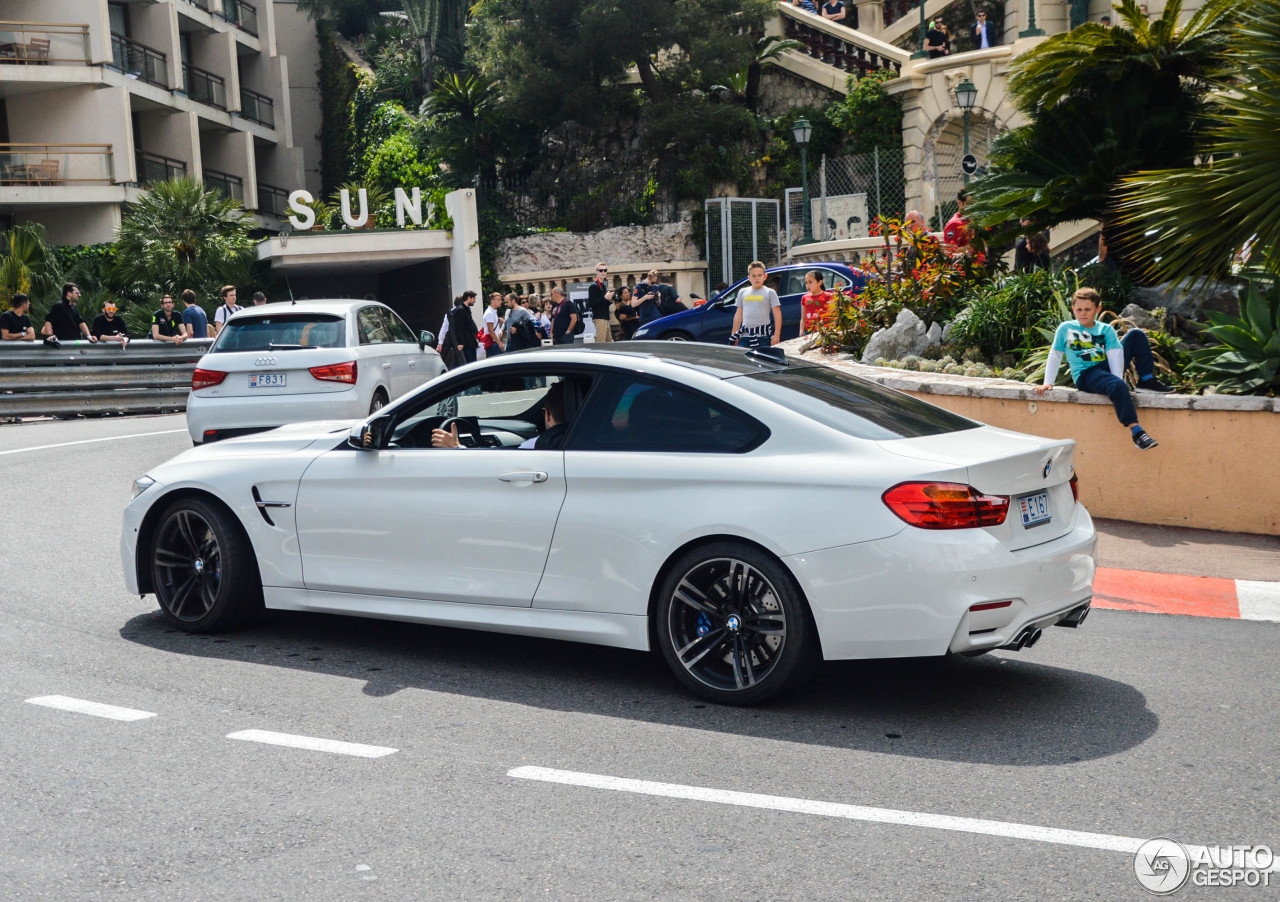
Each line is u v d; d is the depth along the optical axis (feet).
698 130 104.99
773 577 16.25
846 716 16.56
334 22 169.17
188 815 13.00
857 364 38.34
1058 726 16.11
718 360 18.62
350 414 37.70
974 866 11.69
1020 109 40.57
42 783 13.93
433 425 19.36
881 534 15.62
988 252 43.96
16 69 111.65
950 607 15.40
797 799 13.46
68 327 61.36
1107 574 25.31
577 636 17.63
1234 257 32.53
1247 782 13.97
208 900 11.03
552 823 12.78
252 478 20.08
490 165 121.70
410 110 145.18
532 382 18.62
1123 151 38.65
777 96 111.34
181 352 64.03
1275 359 30.22
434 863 11.78
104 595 23.56
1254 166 30.17
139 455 44.37
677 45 114.42
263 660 19.26
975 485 15.71
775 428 16.84
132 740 15.43
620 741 15.51
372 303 42.65
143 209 108.99
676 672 17.17
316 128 160.66
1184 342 36.76
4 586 24.29
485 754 14.98
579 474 17.52
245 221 113.29
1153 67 37.60
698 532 16.62
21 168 111.24
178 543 20.95
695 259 102.94
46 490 36.52
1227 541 27.94
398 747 15.23
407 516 18.74
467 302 62.28
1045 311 37.83
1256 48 30.53
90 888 11.26
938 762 14.70
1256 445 28.32
